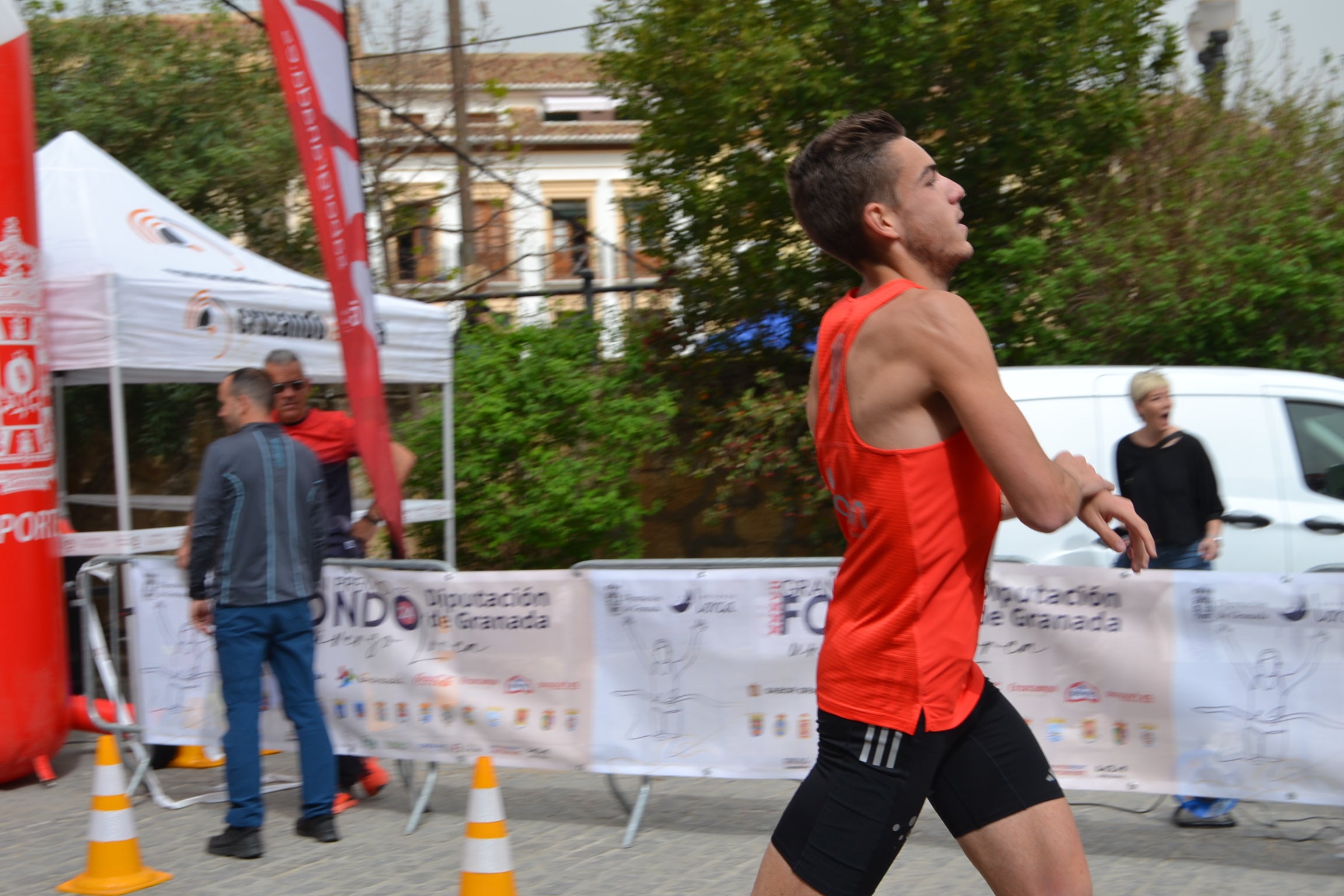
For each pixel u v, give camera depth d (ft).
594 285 43.09
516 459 32.40
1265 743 14.47
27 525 19.36
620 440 32.50
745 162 33.45
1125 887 13.69
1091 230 32.42
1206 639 14.66
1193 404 22.62
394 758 17.06
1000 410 6.17
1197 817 16.01
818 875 6.81
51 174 24.61
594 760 16.11
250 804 15.58
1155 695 14.82
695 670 15.76
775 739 15.52
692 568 15.76
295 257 45.37
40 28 42.14
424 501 28.99
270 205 44.86
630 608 15.98
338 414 20.26
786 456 33.06
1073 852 6.93
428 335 27.53
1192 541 19.45
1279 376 22.89
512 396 32.37
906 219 6.85
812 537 35.04
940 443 6.50
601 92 37.91
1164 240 31.37
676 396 35.63
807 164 7.06
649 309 38.52
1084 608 15.05
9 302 19.24
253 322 23.26
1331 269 30.58
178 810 18.06
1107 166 34.68
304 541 16.25
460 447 32.22
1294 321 30.96
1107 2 32.53
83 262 22.33
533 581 16.34
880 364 6.54
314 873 14.92
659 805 17.66
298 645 16.17
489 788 12.62
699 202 34.17
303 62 21.31
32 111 20.10
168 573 18.61
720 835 16.08
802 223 7.17
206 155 42.32
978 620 6.75
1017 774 6.97
